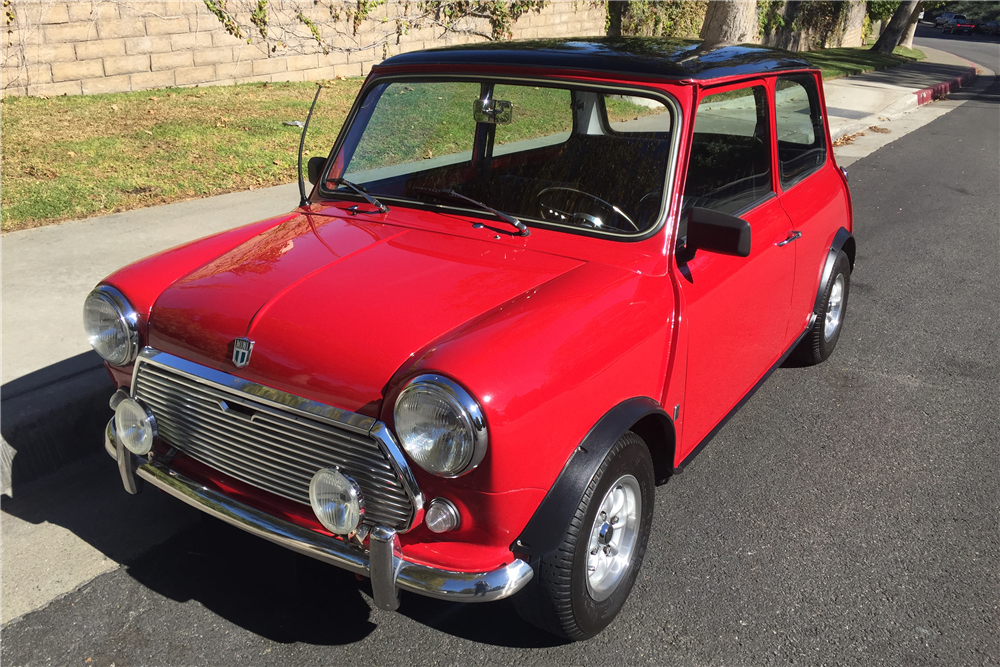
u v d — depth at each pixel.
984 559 3.21
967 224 8.19
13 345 4.34
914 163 11.19
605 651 2.72
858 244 7.48
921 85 19.75
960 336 5.46
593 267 2.75
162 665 2.63
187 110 9.80
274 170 7.97
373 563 2.27
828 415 4.38
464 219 3.07
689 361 2.99
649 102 2.92
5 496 3.52
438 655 2.70
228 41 11.53
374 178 3.37
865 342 5.34
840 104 15.79
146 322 2.77
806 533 3.36
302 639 2.75
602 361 2.46
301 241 2.99
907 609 2.93
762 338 3.74
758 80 3.41
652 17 19.28
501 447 2.15
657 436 2.94
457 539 2.35
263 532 2.45
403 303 2.49
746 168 3.47
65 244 5.89
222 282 2.70
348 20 12.99
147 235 6.11
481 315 2.43
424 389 2.12
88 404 3.81
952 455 3.99
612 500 2.67
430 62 3.36
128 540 3.24
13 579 2.99
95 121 8.97
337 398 2.30
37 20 9.64
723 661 2.68
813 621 2.86
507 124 3.10
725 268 3.16
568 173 3.01
